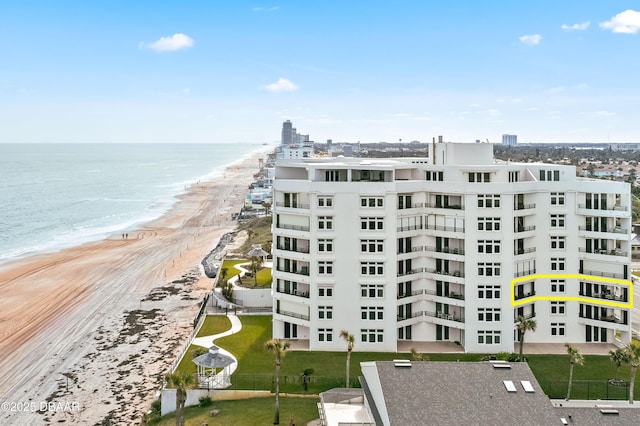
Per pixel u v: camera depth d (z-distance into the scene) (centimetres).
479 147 7881
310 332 7269
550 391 6050
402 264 7350
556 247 7394
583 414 4425
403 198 7350
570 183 7300
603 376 6425
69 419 6031
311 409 5612
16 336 8631
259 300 9381
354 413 4956
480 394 4350
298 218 7456
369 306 7194
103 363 7556
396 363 4697
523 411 4197
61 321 9344
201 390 6025
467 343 7144
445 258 7300
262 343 7544
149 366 7450
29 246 15688
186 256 14475
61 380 7019
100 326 9088
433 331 7544
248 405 5772
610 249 7256
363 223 7162
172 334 8700
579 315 7438
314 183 7150
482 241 7100
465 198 7094
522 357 6619
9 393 6656
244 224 19338
